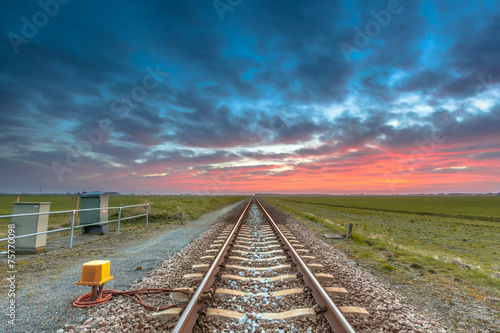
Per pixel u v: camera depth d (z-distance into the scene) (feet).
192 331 11.23
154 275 19.31
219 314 12.42
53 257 25.82
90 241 34.50
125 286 17.28
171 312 12.53
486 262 32.81
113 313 13.12
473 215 112.98
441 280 21.57
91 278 14.30
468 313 15.08
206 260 22.86
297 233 42.09
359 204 233.35
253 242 33.09
